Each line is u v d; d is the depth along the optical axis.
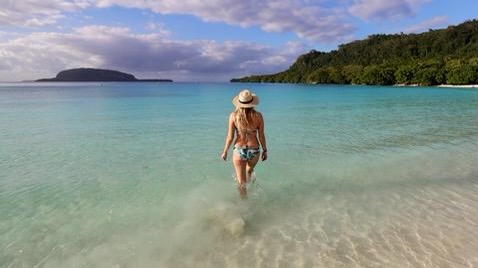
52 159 8.36
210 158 8.43
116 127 13.60
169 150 9.33
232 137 5.82
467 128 12.88
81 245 4.28
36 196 5.87
